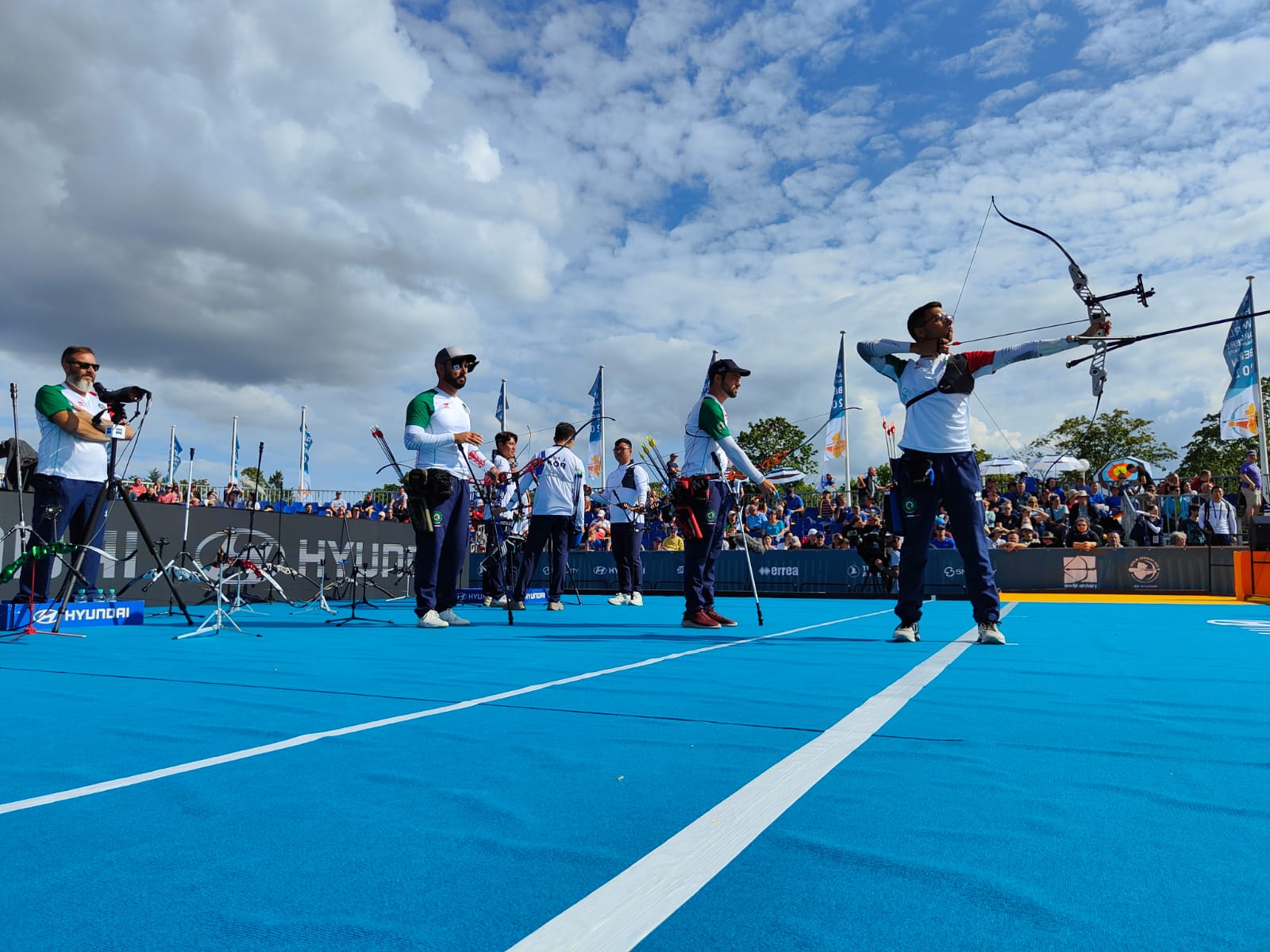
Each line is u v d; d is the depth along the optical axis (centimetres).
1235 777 192
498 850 147
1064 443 4925
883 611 916
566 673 368
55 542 630
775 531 1728
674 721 258
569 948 112
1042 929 117
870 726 249
